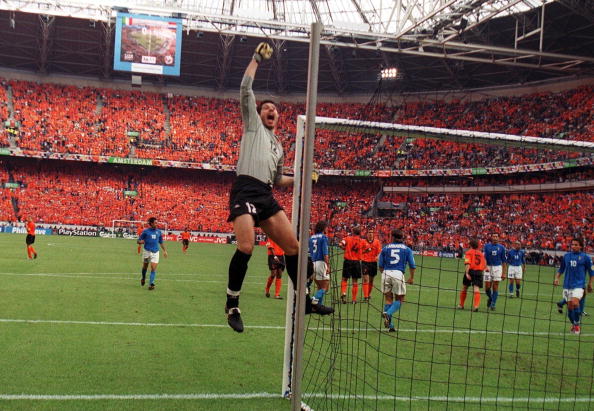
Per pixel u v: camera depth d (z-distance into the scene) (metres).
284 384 5.29
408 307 12.28
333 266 5.78
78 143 43.16
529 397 5.71
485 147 39.03
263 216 3.63
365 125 5.51
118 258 21.66
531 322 11.01
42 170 43.50
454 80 44.03
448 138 5.69
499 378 6.38
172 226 42.69
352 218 31.80
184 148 45.22
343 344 7.80
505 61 30.88
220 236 42.94
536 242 33.38
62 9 37.00
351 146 43.88
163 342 7.41
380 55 41.91
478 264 12.11
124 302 10.79
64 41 42.50
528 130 38.97
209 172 46.75
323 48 42.38
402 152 42.00
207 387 5.49
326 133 45.16
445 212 38.09
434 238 35.53
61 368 5.89
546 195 35.91
